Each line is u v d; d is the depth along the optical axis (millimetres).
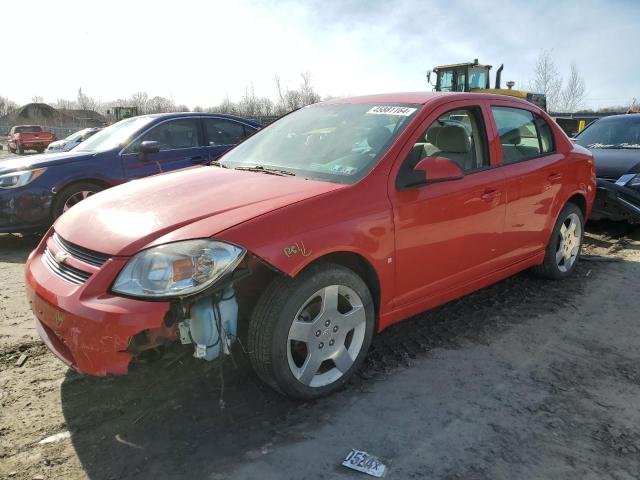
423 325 3781
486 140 3713
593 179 4832
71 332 2359
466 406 2771
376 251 2879
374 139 3256
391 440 2486
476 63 16703
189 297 2305
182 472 2271
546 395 2881
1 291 4535
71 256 2623
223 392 2875
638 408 2758
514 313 3994
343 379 2900
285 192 2818
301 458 2359
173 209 2695
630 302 4211
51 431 2543
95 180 6371
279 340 2564
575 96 29547
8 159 6676
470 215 3426
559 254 4609
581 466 2311
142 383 2967
